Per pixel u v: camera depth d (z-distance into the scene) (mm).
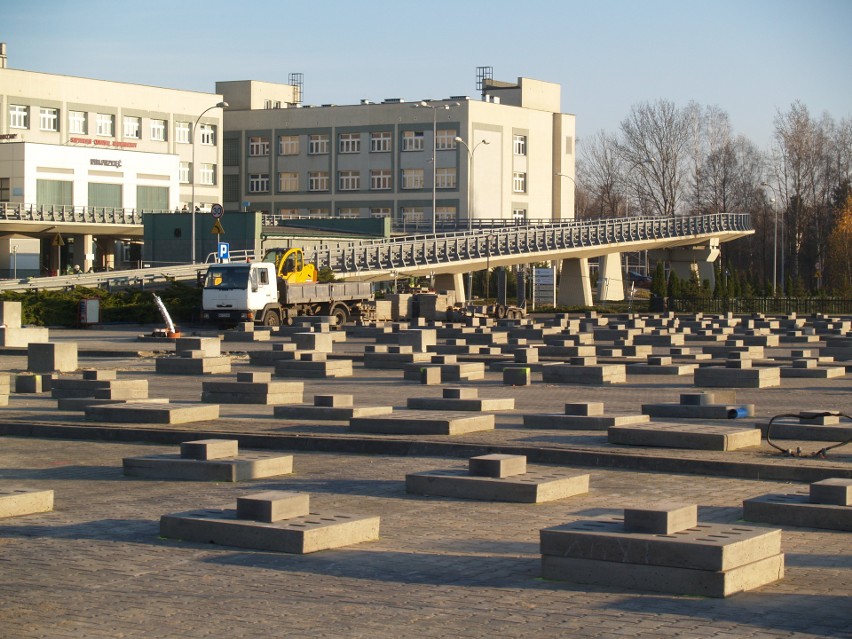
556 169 115000
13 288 55375
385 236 85438
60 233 82750
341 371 29719
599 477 14203
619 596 8742
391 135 105688
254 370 31062
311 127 108438
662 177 119812
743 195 119750
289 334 46438
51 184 84688
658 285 81688
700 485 13586
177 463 14367
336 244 69188
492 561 9914
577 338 39312
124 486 13906
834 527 10922
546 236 79750
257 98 112750
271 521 10586
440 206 104688
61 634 7992
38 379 25438
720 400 20828
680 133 120188
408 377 28719
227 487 13742
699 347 40781
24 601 8812
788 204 115750
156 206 92312
